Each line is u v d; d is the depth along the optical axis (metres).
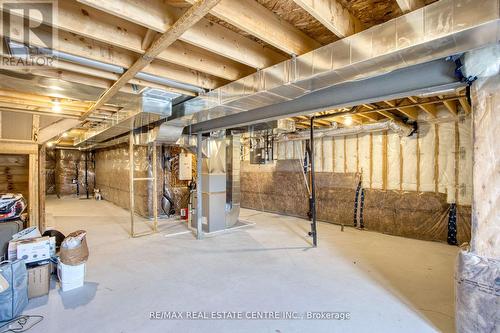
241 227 5.49
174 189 6.92
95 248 4.14
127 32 1.92
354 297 2.64
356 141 5.89
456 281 1.94
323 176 6.25
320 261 3.61
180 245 4.31
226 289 2.80
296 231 5.25
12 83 2.47
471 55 1.68
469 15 1.37
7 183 3.88
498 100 1.73
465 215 4.32
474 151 1.82
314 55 2.01
